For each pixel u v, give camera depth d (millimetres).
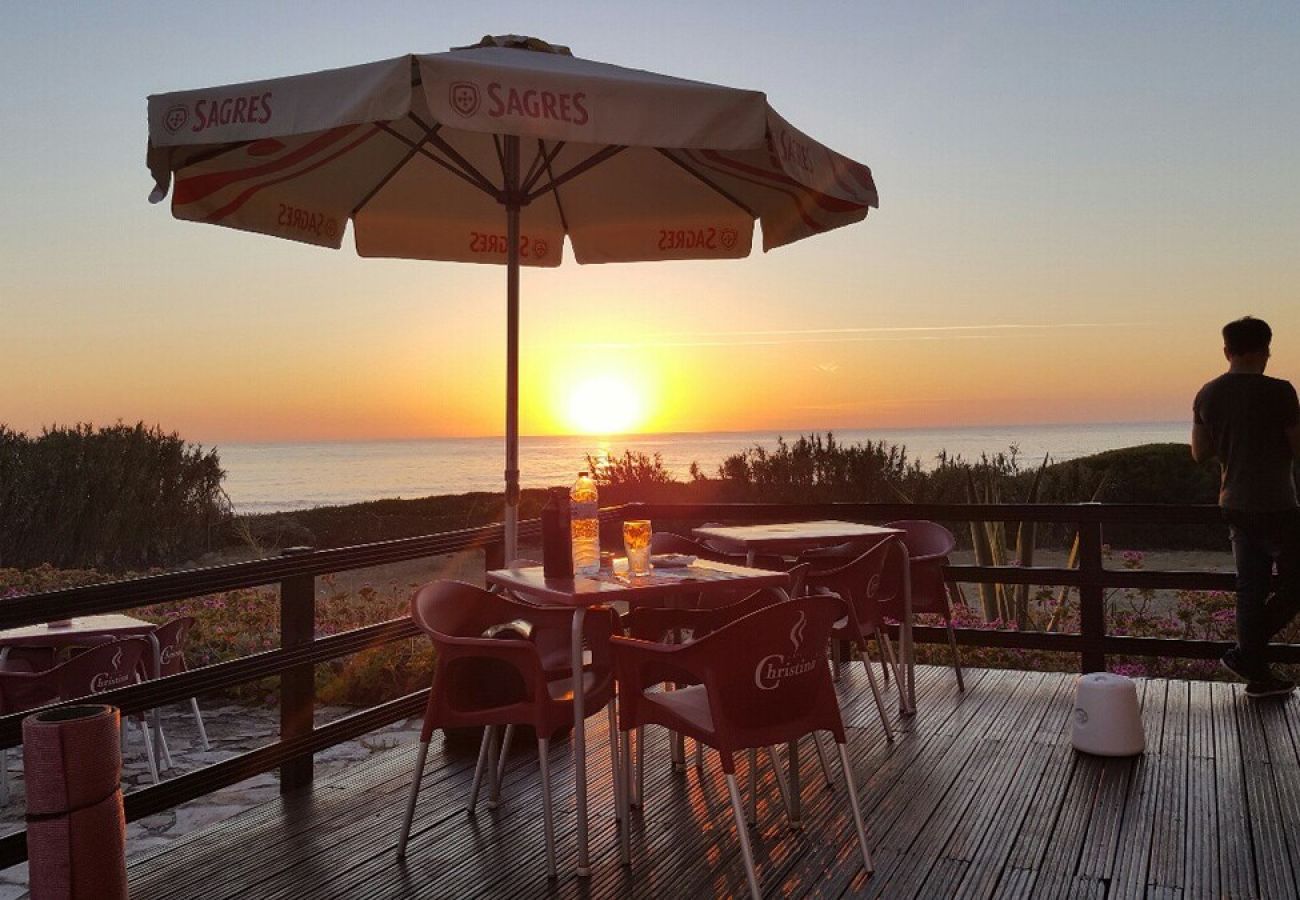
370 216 5719
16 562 19281
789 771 4273
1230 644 6328
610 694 4035
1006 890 3480
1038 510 6621
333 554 4676
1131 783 4535
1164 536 17891
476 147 5578
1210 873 3598
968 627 7594
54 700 4742
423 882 3633
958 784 4551
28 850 2795
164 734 6727
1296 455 5719
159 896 3533
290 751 4520
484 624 4172
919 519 6852
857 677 6691
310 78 3607
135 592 3768
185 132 3748
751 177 5168
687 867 3723
